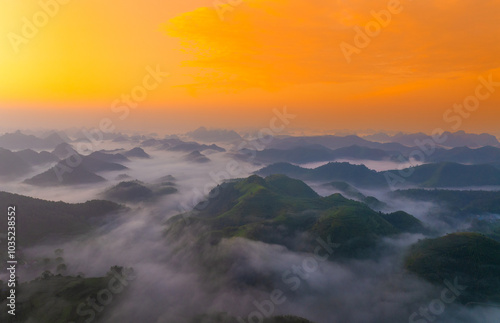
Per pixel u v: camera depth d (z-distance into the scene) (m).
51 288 118.38
